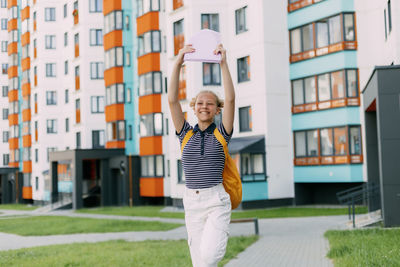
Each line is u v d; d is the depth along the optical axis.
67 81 46.75
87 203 38.97
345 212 21.81
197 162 3.95
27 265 9.95
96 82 41.47
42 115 47.62
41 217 29.02
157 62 33.25
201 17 29.31
